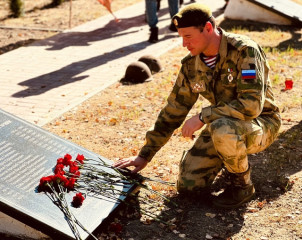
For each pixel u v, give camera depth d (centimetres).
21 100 707
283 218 388
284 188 428
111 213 365
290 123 582
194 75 396
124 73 827
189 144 540
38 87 767
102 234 371
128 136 574
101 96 715
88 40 1080
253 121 383
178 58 909
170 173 472
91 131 591
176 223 386
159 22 1234
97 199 374
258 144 381
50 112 657
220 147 365
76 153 418
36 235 351
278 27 1143
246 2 1194
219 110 367
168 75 809
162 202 416
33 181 368
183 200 418
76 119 630
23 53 984
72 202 363
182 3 1440
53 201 356
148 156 412
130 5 1496
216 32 372
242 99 364
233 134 359
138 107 670
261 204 404
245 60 365
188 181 412
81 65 888
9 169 369
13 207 334
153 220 389
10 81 800
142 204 410
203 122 371
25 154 390
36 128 422
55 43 1062
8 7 1488
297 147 514
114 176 395
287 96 686
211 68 382
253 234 370
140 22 1248
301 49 947
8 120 413
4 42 1090
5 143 392
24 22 1288
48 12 1416
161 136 413
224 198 405
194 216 395
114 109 662
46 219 338
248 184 402
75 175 385
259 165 475
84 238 336
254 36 1056
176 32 1123
